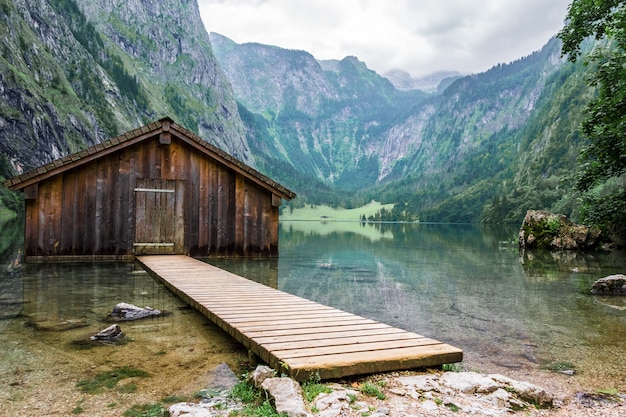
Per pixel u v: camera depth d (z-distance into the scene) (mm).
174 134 15930
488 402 3980
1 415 3760
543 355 5734
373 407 3756
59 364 5094
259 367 4547
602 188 56938
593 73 19438
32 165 101750
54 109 119625
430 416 3596
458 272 13836
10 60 120250
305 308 7383
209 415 3621
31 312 7707
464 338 6512
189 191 16359
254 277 12500
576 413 3945
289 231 52062
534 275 13234
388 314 8039
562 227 23906
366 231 55594
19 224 43688
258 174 17016
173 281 10203
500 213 114188
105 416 3770
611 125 17734
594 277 12797
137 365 5117
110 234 15359
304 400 3910
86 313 7672
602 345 6184
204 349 5809
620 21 17797
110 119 161625
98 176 15266
